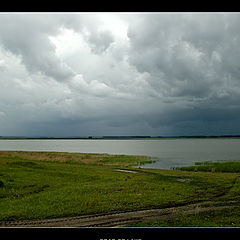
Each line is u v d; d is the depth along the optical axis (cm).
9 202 1521
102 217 1234
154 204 1473
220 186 2097
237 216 1235
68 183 2197
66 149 11144
